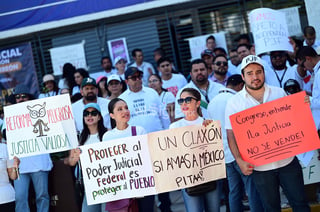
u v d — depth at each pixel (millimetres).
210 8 14344
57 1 13477
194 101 6738
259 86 6234
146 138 6582
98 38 14430
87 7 13422
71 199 8047
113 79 9336
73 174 8055
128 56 14164
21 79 14461
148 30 14414
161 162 6527
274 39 9242
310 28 10102
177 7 14188
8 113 7152
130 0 13328
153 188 6574
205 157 6520
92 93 8766
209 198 6637
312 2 10914
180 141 6500
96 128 7430
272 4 14172
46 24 13539
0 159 7504
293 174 6242
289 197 6344
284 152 6180
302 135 6184
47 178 8094
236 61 11398
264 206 6441
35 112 7082
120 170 6637
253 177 6383
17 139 7137
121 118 6918
